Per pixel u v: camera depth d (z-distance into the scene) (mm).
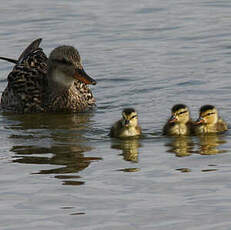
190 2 26312
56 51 16938
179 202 10359
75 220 9836
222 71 18406
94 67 19281
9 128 15070
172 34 22250
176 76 18156
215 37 21766
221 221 9703
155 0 26531
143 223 9703
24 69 17391
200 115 14297
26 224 9742
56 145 13508
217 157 12461
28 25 23516
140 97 16906
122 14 24641
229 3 26016
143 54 20281
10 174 11719
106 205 10305
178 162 12203
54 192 10844
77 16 24500
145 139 13883
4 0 26688
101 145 13508
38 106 16875
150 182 11188
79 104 16766
